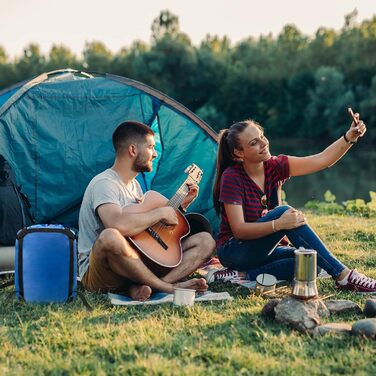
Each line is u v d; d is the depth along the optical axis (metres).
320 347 1.76
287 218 2.29
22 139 3.05
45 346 1.78
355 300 2.24
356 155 17.48
